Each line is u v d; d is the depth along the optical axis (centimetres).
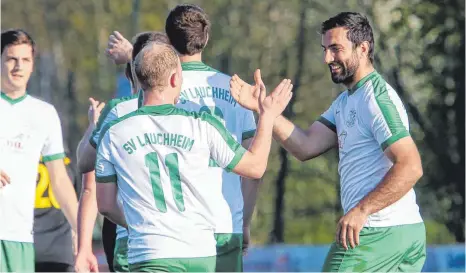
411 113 4575
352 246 1850
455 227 4684
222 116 1911
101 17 9375
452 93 4522
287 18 7081
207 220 1733
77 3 9550
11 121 2308
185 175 1712
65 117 8869
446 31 4434
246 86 1803
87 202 2238
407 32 4491
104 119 1927
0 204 2275
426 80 4538
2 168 2286
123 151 1723
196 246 1719
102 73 9606
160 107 1730
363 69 1933
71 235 2606
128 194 1727
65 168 2422
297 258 3441
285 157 5472
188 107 1894
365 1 4581
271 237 5641
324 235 6197
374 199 1838
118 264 2066
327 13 5522
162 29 8544
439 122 4575
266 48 7056
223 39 7125
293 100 5791
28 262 2320
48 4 9731
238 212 1894
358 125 1911
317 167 5953
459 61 4472
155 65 1722
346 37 1920
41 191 2569
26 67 2306
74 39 9675
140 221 1717
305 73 6209
